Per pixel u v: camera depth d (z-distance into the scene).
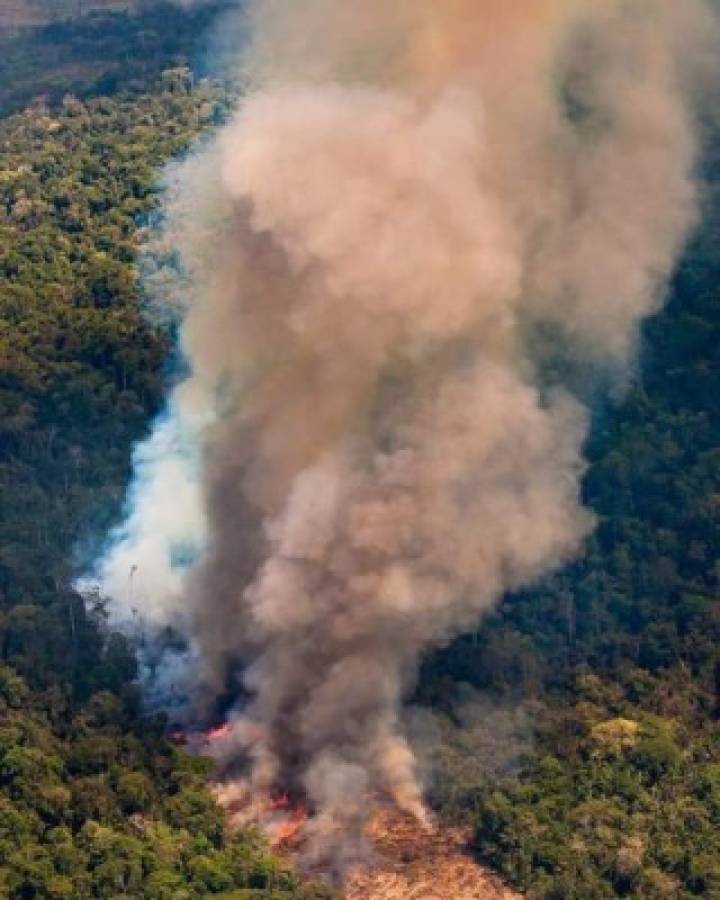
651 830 160.75
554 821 162.00
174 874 154.12
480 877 158.75
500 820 161.12
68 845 156.12
